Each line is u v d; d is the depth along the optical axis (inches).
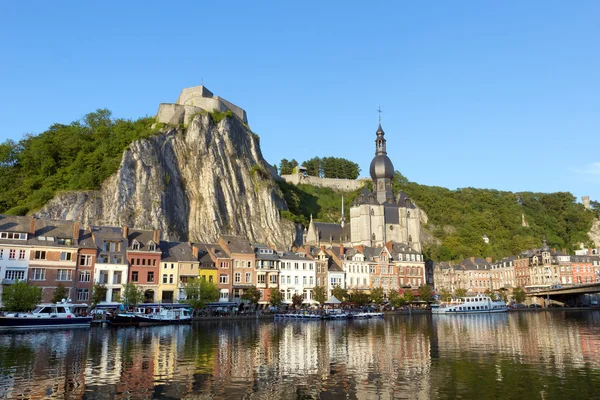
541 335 2330.2
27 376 1316.4
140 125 5989.2
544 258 6186.0
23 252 3228.3
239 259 4237.2
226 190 5728.3
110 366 1464.1
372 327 2869.1
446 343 2028.8
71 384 1234.0
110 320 2842.0
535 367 1462.8
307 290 4598.9
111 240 3629.4
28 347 1844.2
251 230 5728.3
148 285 3698.3
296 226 6299.2
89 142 5654.5
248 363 1537.9
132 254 3668.8
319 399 1118.4
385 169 6678.2
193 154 5723.4
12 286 2760.8
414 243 6520.7
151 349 1817.2
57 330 2524.6
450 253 7253.9
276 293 4072.3
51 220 3545.8
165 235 4867.1
